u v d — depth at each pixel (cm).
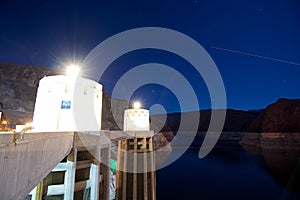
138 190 2145
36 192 939
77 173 1110
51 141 559
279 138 10400
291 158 8156
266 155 9200
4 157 281
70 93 1421
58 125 1367
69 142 867
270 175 6094
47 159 520
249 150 11150
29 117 6538
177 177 6272
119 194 2077
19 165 337
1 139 273
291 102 11475
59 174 1023
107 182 1255
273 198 4234
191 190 4872
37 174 437
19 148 337
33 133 409
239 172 6694
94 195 1095
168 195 4497
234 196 4400
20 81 8450
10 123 5462
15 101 7331
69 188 920
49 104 1389
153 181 2277
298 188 4838
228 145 13962
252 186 5128
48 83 1416
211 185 5309
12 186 308
